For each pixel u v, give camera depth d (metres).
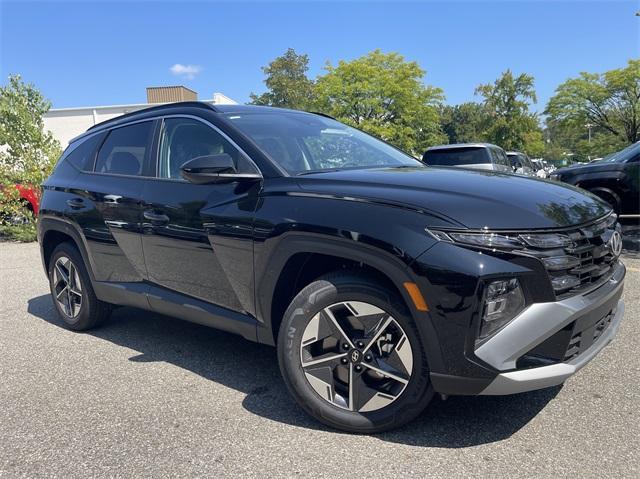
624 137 35.75
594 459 2.48
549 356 2.42
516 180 2.97
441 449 2.59
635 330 4.20
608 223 2.84
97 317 4.53
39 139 11.15
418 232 2.44
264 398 3.24
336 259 2.86
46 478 2.49
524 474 2.38
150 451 2.69
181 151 3.67
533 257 2.35
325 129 3.94
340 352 2.74
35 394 3.41
